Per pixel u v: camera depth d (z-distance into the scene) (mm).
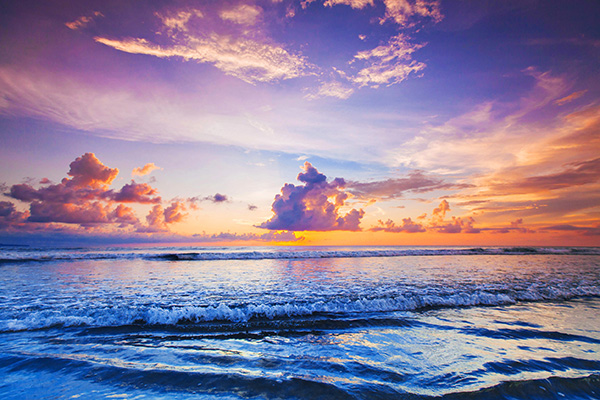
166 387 3775
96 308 7742
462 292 10289
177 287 11477
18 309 7645
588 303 9234
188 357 4871
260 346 5492
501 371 4367
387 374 4230
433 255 38688
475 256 36062
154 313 7281
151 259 28625
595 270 18375
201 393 3615
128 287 11422
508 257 34000
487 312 8062
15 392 3633
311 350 5273
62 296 9484
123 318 7121
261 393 3623
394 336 6062
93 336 6027
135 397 3508
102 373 4184
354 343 5652
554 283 12594
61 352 5078
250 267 20734
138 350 5215
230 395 3574
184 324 6867
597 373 4332
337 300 8906
